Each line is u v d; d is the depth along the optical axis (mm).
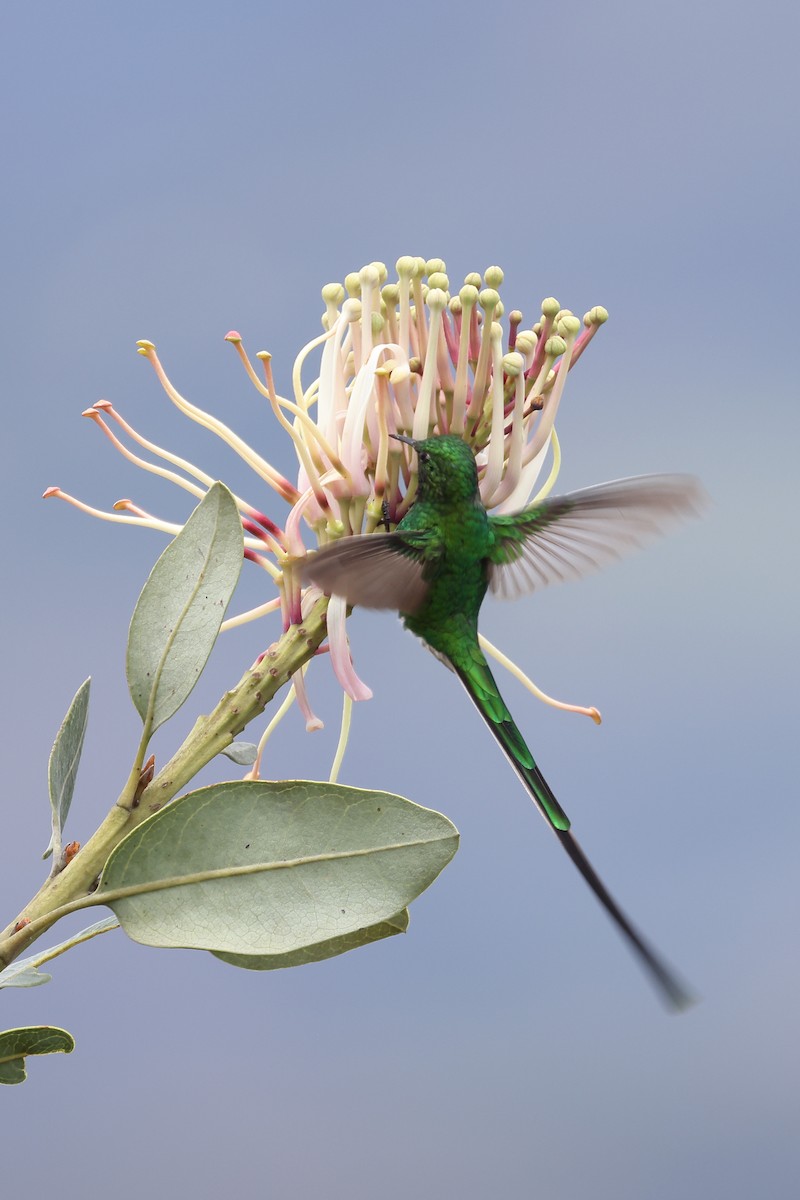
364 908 3232
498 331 3299
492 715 3322
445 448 3305
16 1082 3229
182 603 3250
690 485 3330
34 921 3234
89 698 3266
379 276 3291
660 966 3252
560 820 3297
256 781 3238
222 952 3260
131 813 3246
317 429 3283
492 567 3332
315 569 3264
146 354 3281
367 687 3271
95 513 3289
